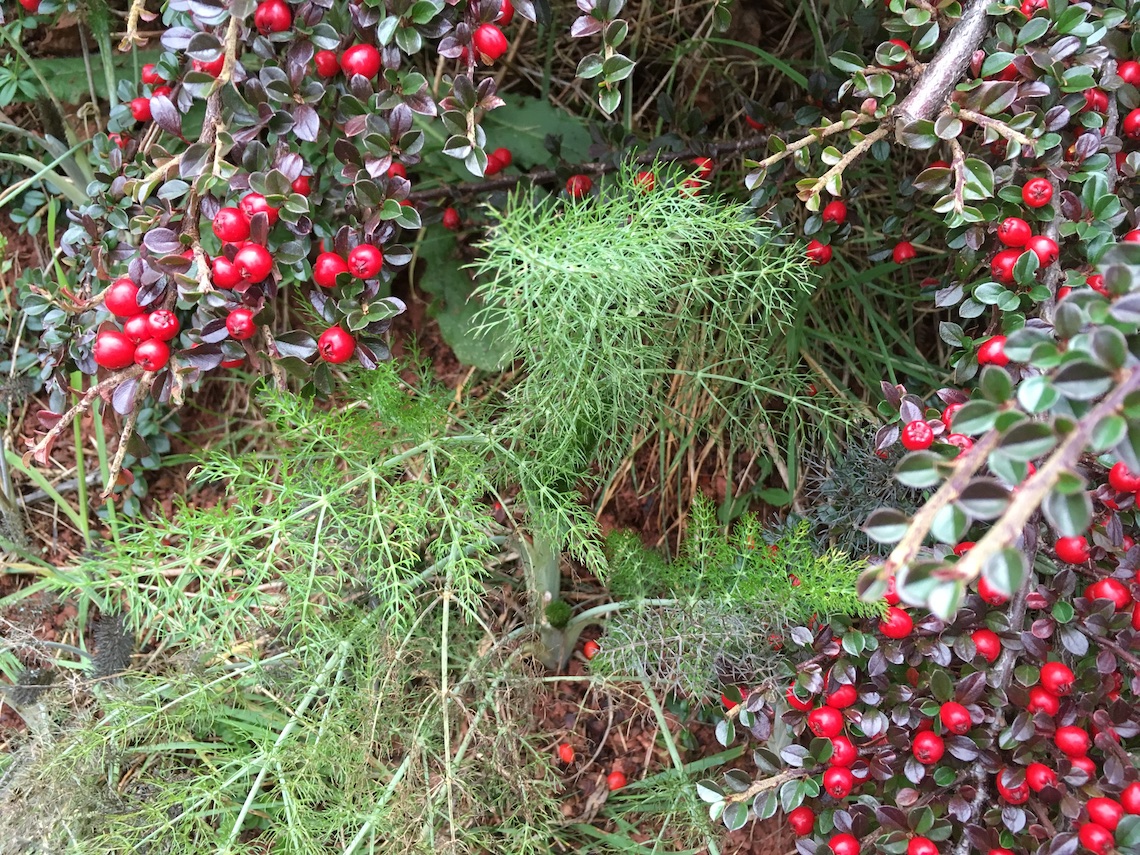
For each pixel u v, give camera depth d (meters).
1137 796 1.25
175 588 1.48
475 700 1.81
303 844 1.46
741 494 2.10
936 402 1.79
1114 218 1.41
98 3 1.86
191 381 1.50
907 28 1.52
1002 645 1.45
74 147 1.96
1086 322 0.95
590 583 2.09
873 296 2.17
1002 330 1.49
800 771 1.52
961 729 1.41
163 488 2.11
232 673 1.68
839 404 2.06
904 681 1.61
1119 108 1.55
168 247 1.45
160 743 1.77
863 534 1.78
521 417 1.70
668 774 1.76
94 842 1.51
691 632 1.63
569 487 1.82
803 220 1.97
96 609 1.96
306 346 1.52
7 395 2.06
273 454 2.06
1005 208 1.49
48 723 1.68
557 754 1.94
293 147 1.68
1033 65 1.42
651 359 1.82
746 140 1.87
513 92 2.28
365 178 1.53
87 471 2.09
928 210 1.96
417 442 1.73
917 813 1.41
